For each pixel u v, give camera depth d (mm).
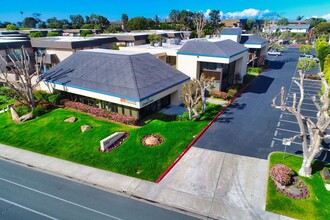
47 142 22844
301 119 16141
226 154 20078
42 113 28406
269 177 16844
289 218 13688
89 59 31594
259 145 21391
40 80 30953
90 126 24641
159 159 19500
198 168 18375
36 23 161250
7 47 39750
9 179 17844
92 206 15016
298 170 17438
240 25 137125
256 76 46750
